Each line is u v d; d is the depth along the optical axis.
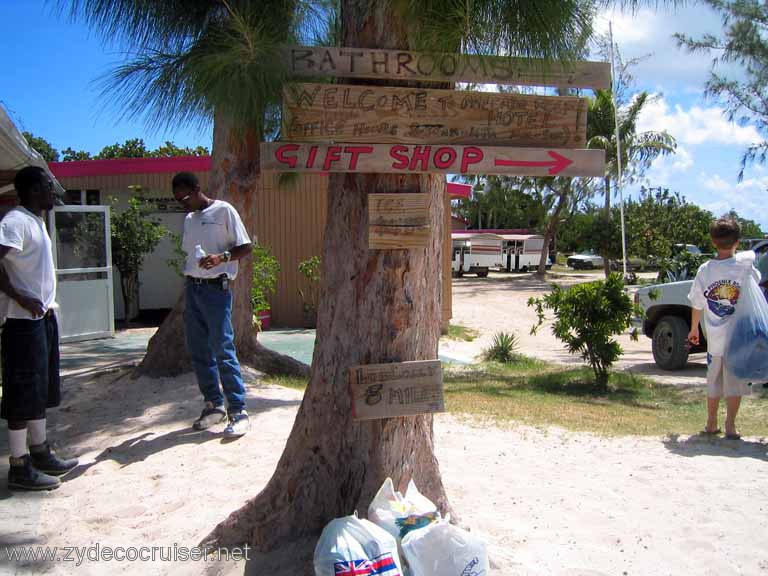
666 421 6.16
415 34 2.84
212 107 3.20
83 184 13.61
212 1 4.89
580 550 3.26
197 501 3.82
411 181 3.04
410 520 2.84
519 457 4.71
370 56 2.94
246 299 7.52
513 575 2.95
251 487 4.00
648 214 31.98
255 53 2.88
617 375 9.00
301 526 3.14
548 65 2.88
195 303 5.04
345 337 3.11
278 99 3.01
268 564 3.01
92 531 3.52
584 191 32.41
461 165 2.97
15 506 3.84
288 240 13.89
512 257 38.69
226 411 5.31
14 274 3.99
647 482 4.18
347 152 2.89
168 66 4.34
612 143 29.20
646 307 10.30
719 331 5.28
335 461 3.15
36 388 4.05
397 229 2.98
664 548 3.29
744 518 3.62
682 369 10.00
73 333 11.29
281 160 2.85
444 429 5.47
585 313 8.38
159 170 13.29
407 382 3.01
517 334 15.20
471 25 2.69
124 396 6.13
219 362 5.01
